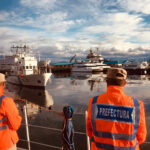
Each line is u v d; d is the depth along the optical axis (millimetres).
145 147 10227
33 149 10195
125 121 1570
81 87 46938
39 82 44438
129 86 45281
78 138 11961
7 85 52188
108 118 1631
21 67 47812
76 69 117500
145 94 33750
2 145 2217
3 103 2152
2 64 99812
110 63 126000
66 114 3506
